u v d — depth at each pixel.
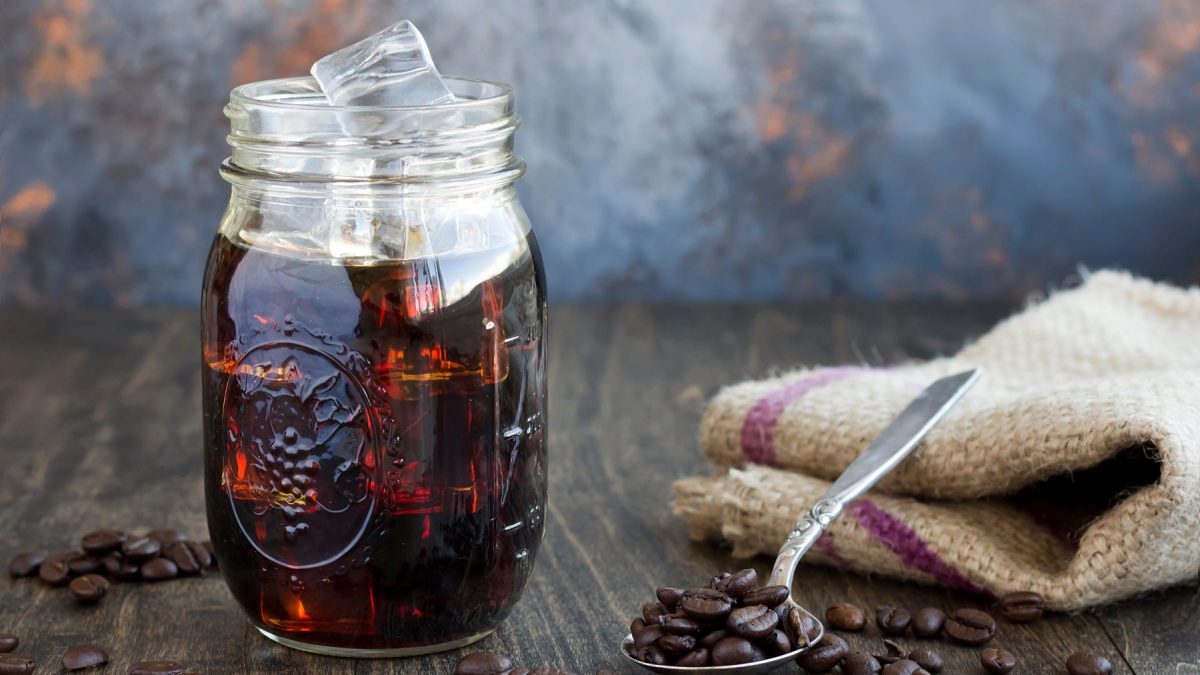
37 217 1.06
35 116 1.04
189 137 1.05
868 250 1.09
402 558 0.63
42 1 1.01
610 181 1.07
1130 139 1.06
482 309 0.63
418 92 0.63
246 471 0.63
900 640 0.67
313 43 1.03
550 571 0.72
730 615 0.62
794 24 1.05
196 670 0.65
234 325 0.63
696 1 1.04
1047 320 0.81
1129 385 0.69
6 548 0.73
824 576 0.71
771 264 1.10
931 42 1.05
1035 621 0.68
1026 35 1.04
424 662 0.65
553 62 1.04
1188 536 0.66
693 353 0.96
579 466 0.81
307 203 0.62
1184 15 1.04
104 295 1.08
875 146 1.07
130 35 1.03
